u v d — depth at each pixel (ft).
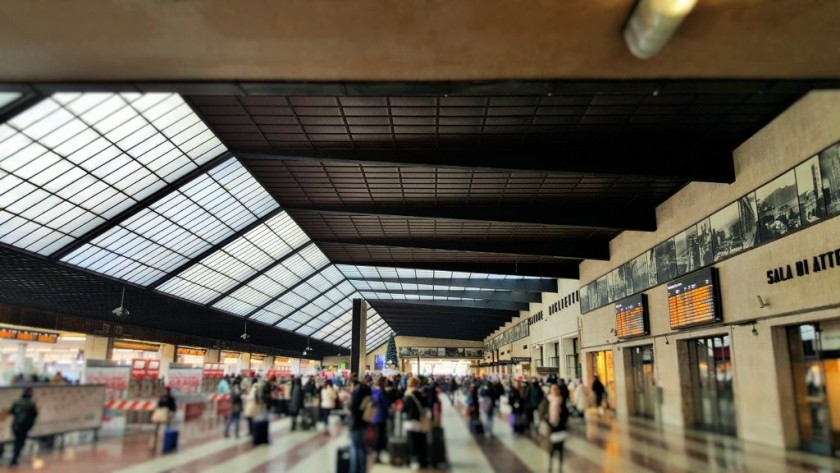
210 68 29.53
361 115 49.19
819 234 40.60
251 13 24.32
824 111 40.29
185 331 119.03
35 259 68.69
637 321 73.20
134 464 35.47
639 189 64.34
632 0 23.02
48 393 40.70
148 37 26.48
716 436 53.16
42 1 23.70
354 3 23.47
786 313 44.14
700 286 56.80
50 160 56.70
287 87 31.65
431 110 47.60
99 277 81.35
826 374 42.04
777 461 37.99
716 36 25.44
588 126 49.26
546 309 131.75
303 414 59.06
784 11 23.41
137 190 68.44
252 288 125.59
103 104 52.08
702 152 53.06
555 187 65.16
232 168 72.59
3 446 38.04
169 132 60.08
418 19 24.61
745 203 50.42
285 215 92.94
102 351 93.61
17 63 29.14
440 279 136.05
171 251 88.58
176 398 63.36
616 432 56.80
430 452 35.68
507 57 27.96
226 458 38.52
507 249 91.50
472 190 67.56
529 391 56.24
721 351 56.85
